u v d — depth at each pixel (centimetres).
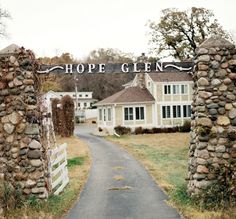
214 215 948
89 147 3045
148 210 1093
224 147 1079
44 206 1047
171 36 3603
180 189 1246
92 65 1177
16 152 1080
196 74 1118
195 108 1122
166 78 4497
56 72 1160
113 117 4369
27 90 1082
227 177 1058
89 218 1021
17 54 1086
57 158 1345
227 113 1086
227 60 1094
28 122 1082
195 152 1112
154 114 4447
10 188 1048
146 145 3125
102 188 1447
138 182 1560
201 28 3559
